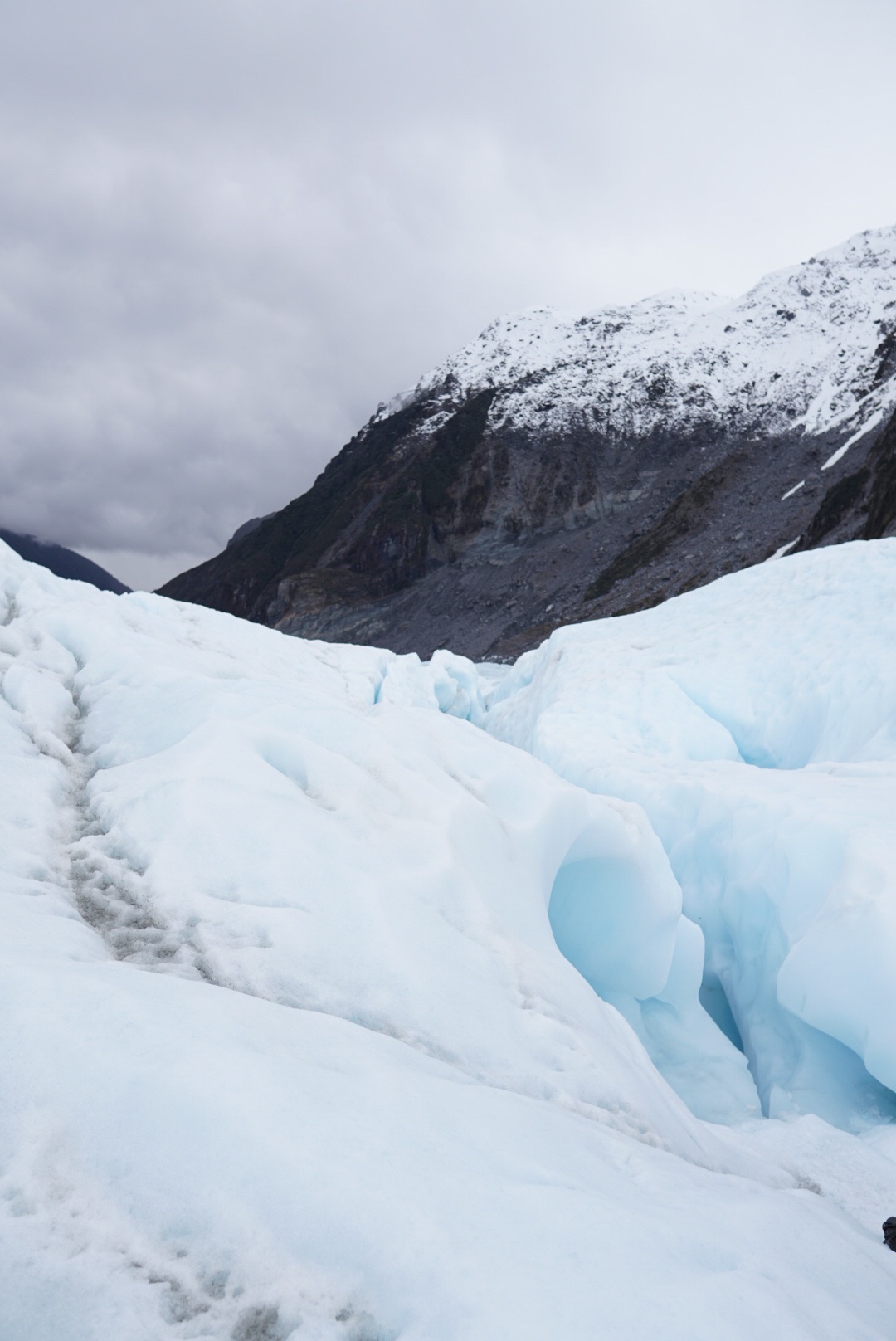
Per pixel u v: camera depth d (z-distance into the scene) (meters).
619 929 6.50
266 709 5.06
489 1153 2.12
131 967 2.68
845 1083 6.07
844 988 5.74
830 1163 4.62
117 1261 1.65
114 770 4.50
